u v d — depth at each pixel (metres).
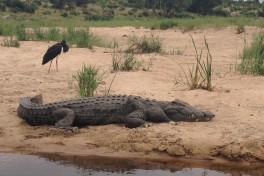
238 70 12.56
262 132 7.15
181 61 14.33
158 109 7.81
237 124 7.56
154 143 6.97
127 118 7.63
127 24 31.69
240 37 21.33
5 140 7.36
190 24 26.39
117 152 6.92
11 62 13.66
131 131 7.38
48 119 7.82
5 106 8.86
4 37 20.00
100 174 6.18
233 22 26.20
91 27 29.02
